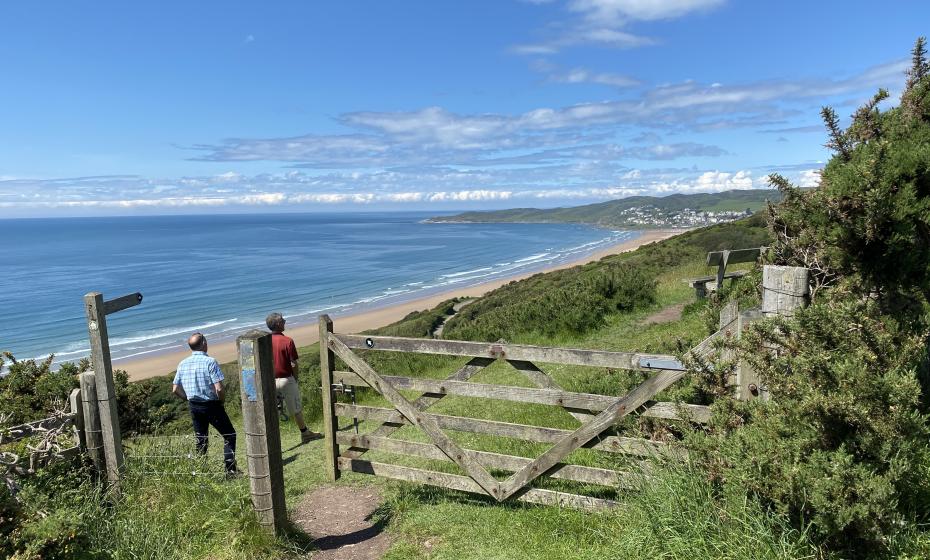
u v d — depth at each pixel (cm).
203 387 619
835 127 460
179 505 461
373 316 4706
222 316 4856
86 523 412
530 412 711
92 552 393
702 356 401
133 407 769
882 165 389
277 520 443
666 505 354
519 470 466
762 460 310
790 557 290
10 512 382
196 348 639
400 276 7825
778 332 359
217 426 634
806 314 338
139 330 4300
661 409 422
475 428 484
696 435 374
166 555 413
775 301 372
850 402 290
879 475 288
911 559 283
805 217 444
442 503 495
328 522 485
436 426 496
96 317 480
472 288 6397
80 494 452
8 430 447
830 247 419
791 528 306
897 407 288
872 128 450
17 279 7588
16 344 3822
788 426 318
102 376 486
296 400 749
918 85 447
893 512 291
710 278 1251
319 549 440
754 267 558
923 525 310
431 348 487
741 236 3409
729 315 408
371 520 484
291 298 5847
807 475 294
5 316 4903
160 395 1385
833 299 397
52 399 682
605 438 441
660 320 1249
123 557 403
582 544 394
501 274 7944
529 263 9681
